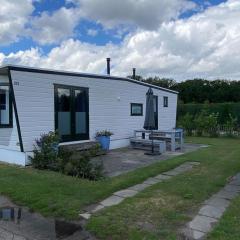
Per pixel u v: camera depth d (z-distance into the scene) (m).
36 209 5.99
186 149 14.05
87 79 12.47
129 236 4.80
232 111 25.59
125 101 14.70
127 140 14.81
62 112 11.47
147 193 6.84
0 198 6.64
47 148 9.57
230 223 5.20
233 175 8.66
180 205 6.12
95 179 8.05
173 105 19.47
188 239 4.73
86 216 5.62
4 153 10.62
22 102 9.93
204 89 44.31
